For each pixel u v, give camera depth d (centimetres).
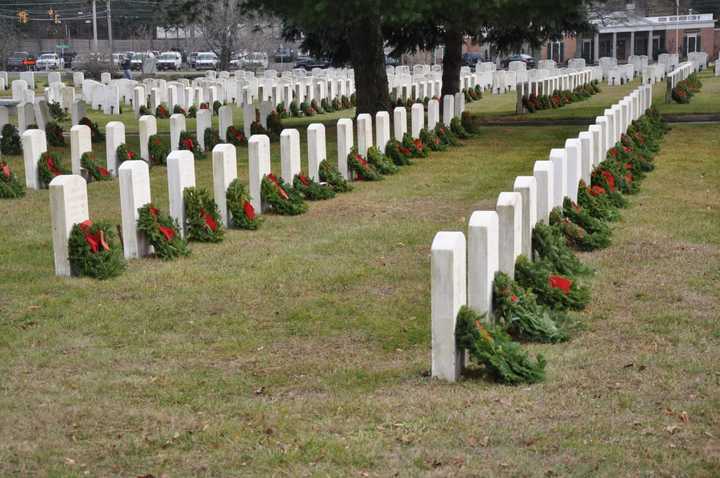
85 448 668
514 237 927
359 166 1866
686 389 759
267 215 1528
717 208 1525
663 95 4109
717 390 754
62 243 1142
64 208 1134
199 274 1162
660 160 2064
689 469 618
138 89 3731
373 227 1424
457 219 1478
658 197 1627
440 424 698
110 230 1170
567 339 896
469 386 777
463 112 2653
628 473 615
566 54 8856
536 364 787
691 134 2531
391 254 1259
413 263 1209
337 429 695
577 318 965
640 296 1038
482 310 841
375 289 1095
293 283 1123
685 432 675
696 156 2114
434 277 775
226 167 1420
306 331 949
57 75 4847
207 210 1338
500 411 720
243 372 832
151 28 8650
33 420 718
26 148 1792
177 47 8975
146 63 6812
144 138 2103
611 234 1306
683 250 1241
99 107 3969
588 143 1502
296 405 745
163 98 3953
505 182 1828
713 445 654
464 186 1794
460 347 793
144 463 644
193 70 7575
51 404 752
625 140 1977
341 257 1244
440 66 5741
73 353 885
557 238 1134
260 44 7344
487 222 831
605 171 1568
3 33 7656
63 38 9844
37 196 1719
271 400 760
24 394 775
